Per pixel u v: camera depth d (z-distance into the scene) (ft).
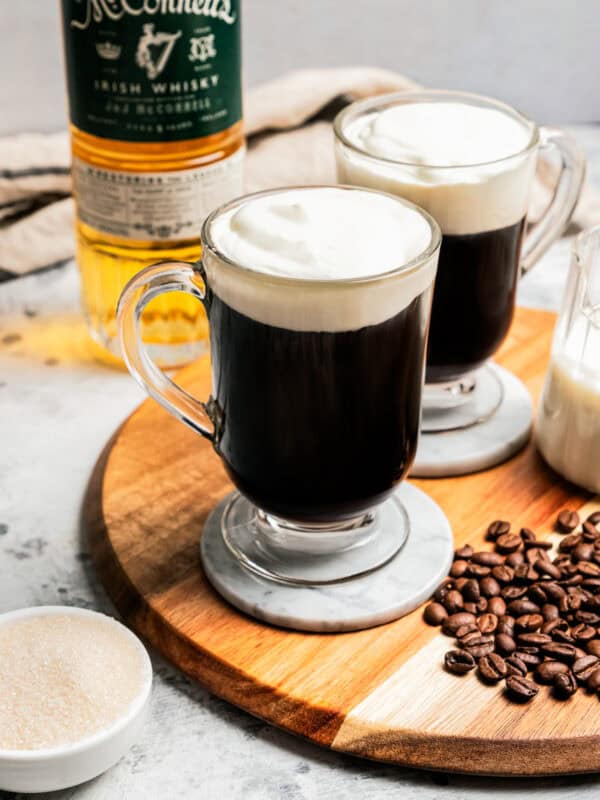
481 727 1.61
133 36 2.05
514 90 2.80
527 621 1.73
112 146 2.17
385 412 1.69
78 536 1.95
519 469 2.04
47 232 2.56
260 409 1.68
